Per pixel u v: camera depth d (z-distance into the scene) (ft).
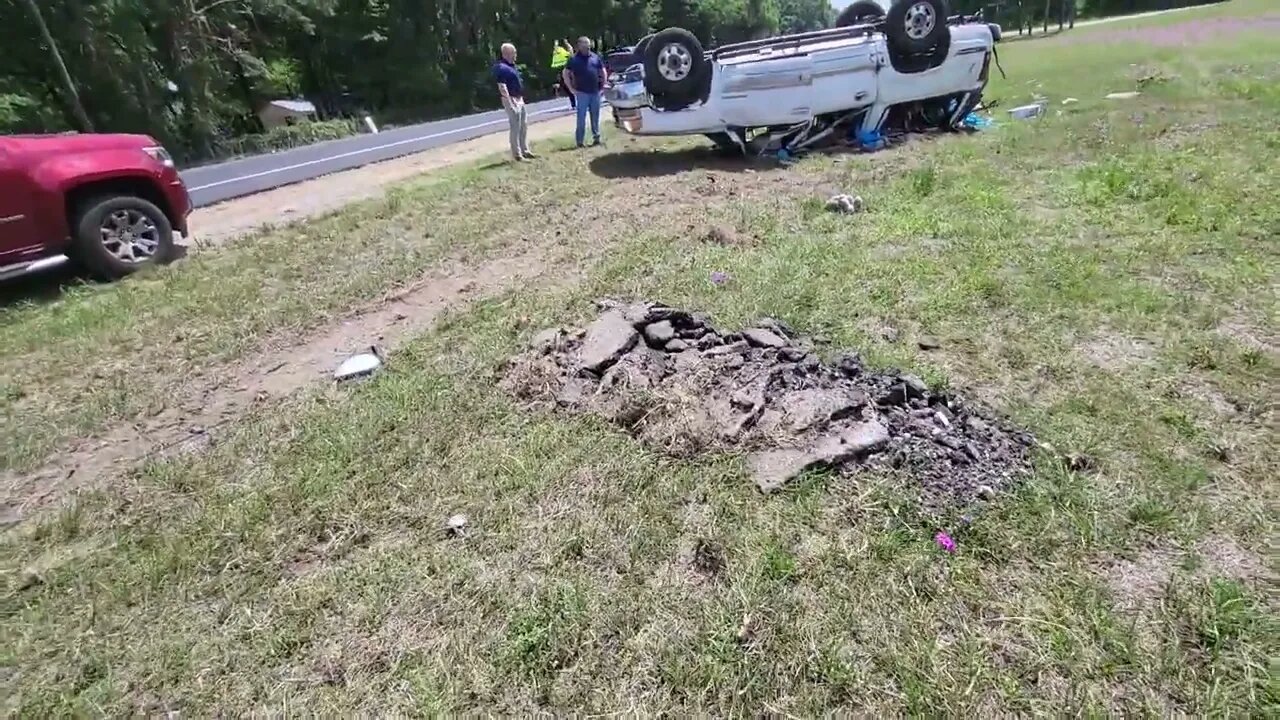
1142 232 16.87
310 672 7.05
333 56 122.83
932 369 11.46
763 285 15.16
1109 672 6.42
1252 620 6.76
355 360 13.89
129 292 18.54
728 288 15.29
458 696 6.62
